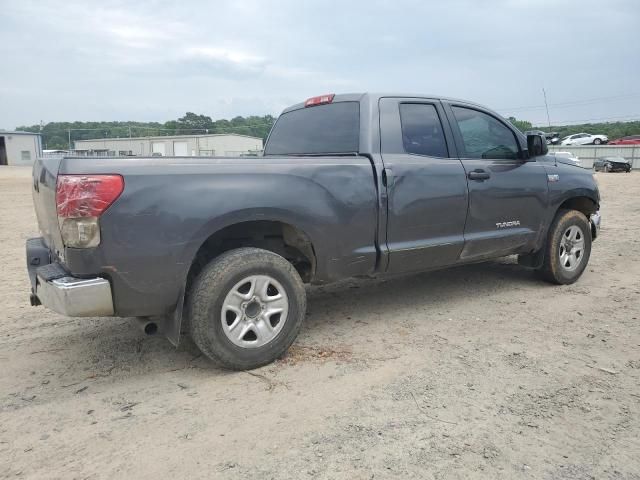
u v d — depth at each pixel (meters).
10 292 5.76
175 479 2.43
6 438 2.80
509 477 2.42
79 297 3.02
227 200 3.41
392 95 4.49
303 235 3.85
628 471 2.47
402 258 4.33
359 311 4.88
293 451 2.63
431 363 3.66
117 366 3.72
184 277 3.32
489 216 4.89
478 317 4.65
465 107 4.96
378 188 4.13
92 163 3.05
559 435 2.76
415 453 2.60
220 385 3.38
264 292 3.57
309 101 4.94
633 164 43.81
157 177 3.20
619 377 3.43
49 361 3.83
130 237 3.11
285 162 3.74
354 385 3.34
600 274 6.18
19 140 62.31
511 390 3.25
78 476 2.46
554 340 4.08
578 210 6.18
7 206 15.41
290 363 3.69
